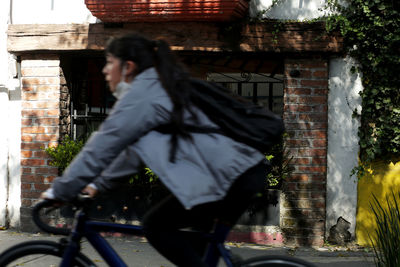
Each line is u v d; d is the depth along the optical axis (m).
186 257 2.15
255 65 6.35
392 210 3.70
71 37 6.22
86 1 5.86
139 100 2.06
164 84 2.09
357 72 5.95
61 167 6.36
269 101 6.32
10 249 2.32
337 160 6.03
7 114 6.59
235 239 6.08
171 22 6.04
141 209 6.17
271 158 5.82
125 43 2.22
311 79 6.01
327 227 6.06
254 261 2.33
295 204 6.01
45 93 6.41
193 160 2.09
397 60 5.74
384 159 5.96
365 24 5.80
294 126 6.02
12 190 6.61
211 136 2.14
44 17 6.43
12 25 6.34
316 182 5.99
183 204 2.01
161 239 2.17
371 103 5.88
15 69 6.48
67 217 6.34
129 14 5.85
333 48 5.86
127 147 2.16
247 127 2.16
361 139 5.93
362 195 5.98
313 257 5.45
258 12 5.98
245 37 5.95
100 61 6.66
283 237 6.02
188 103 2.11
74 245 2.29
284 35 5.91
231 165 2.11
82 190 2.10
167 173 2.04
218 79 6.42
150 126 2.07
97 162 2.03
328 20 5.83
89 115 6.68
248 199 2.17
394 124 5.86
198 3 5.66
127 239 5.88
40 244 2.32
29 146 6.45
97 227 2.30
